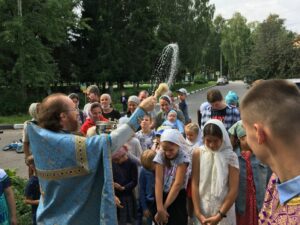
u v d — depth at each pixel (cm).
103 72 3419
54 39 2530
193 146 537
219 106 625
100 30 3478
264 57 2780
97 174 235
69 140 230
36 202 448
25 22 2342
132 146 574
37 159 242
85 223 235
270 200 147
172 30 4138
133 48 3659
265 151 132
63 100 247
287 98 128
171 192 394
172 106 779
